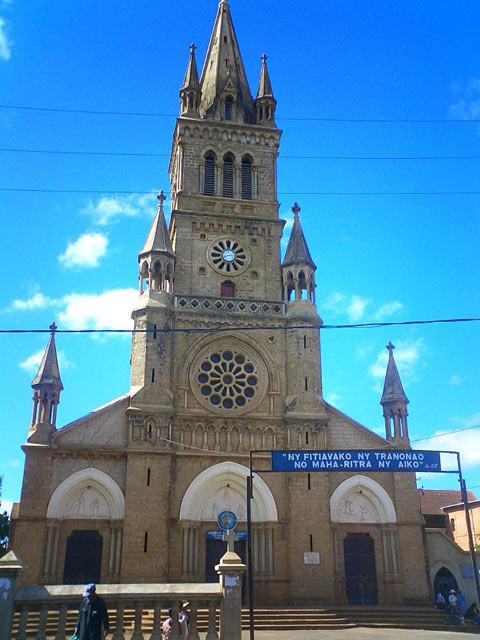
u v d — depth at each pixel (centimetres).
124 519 4575
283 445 5109
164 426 4888
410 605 4753
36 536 4456
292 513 4819
